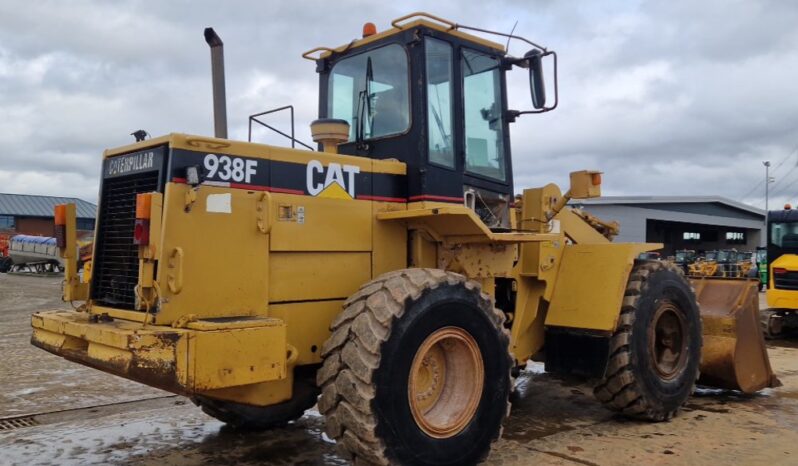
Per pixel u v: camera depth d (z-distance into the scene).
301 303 4.00
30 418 5.40
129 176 3.89
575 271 5.26
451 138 4.66
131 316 3.69
